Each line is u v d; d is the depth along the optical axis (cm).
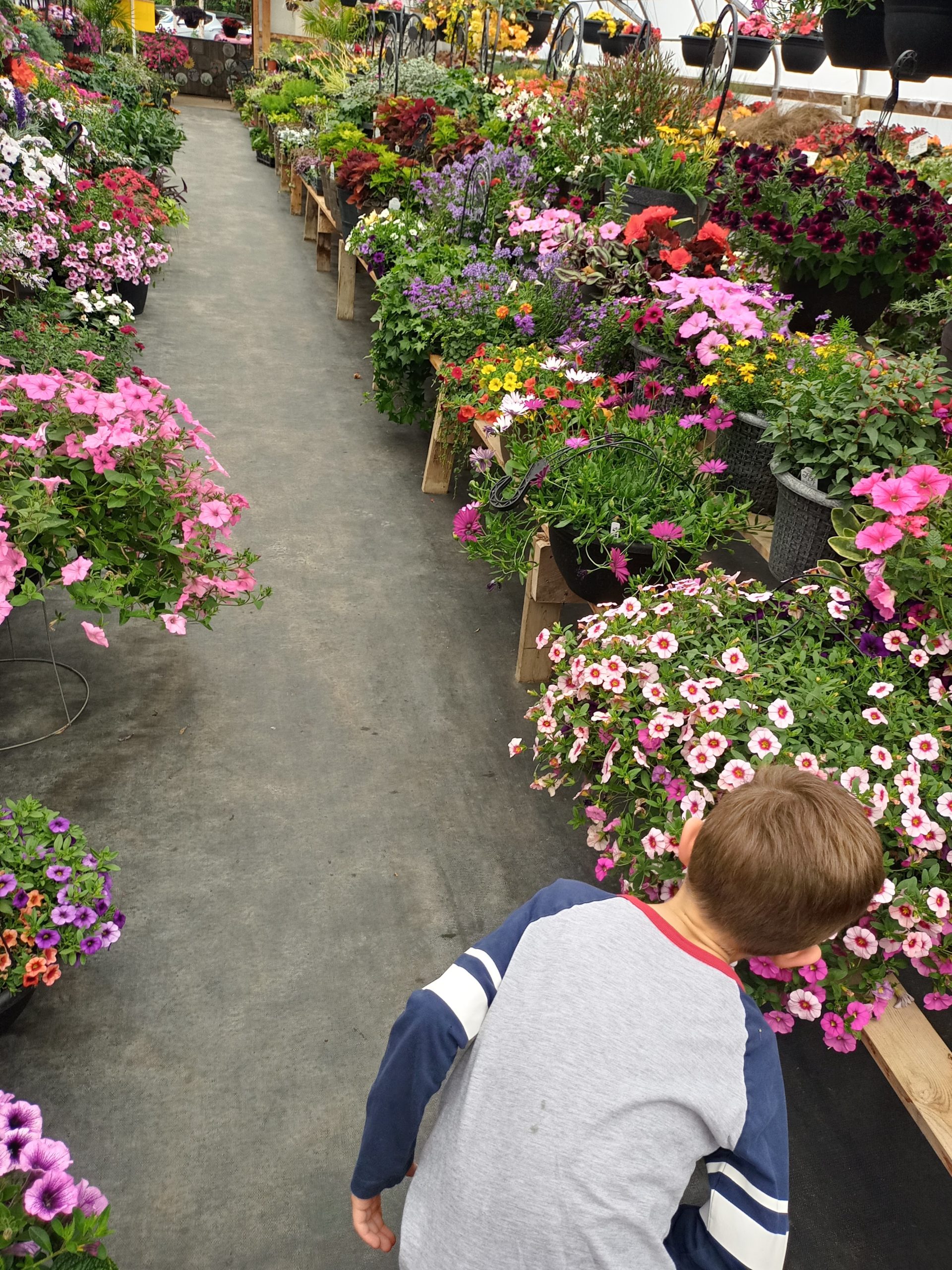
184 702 291
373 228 525
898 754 174
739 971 172
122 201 595
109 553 253
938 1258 174
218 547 282
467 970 105
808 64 600
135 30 1545
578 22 739
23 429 250
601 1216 88
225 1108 179
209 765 266
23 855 184
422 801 264
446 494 448
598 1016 97
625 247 360
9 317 428
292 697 300
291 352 609
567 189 498
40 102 620
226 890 227
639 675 192
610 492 264
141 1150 171
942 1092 148
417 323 434
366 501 430
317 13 1405
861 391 237
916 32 345
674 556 253
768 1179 93
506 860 248
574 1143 91
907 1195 184
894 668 192
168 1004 198
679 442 280
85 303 502
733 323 288
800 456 237
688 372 310
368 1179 111
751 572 369
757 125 604
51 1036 189
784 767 112
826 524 233
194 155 1238
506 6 844
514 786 275
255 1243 159
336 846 245
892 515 194
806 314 374
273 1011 199
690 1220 97
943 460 225
